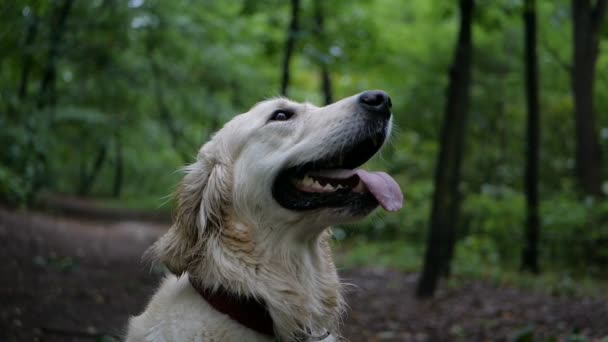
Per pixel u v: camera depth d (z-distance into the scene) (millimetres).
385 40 11148
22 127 12188
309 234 2652
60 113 13805
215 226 2586
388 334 5711
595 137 10312
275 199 2619
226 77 16969
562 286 7820
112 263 8688
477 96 15180
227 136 2775
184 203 2646
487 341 5344
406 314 6609
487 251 10812
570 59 13031
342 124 2656
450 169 7211
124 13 13148
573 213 9398
